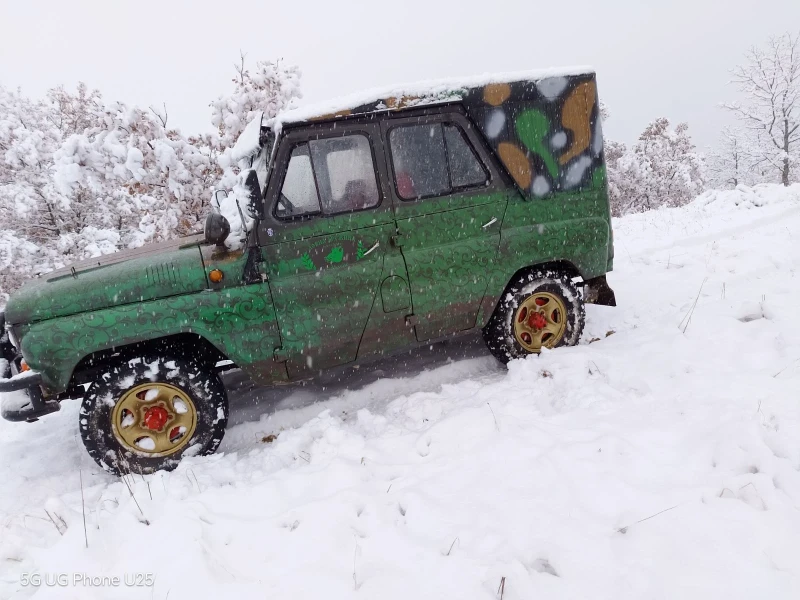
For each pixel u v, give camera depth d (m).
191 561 2.48
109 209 12.91
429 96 3.96
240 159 4.25
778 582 2.03
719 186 34.50
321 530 2.68
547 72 4.27
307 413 4.37
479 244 4.25
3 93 13.33
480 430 3.44
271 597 2.27
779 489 2.51
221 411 3.81
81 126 13.18
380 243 3.98
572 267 4.70
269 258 3.75
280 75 8.98
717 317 4.62
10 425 4.91
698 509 2.44
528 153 4.29
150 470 3.71
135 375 3.58
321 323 3.94
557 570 2.23
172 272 3.64
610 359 4.15
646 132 30.05
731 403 3.22
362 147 3.86
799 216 8.07
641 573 2.14
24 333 3.47
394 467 3.21
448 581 2.24
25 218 12.20
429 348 5.34
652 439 3.02
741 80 29.47
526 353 4.59
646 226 9.53
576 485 2.73
